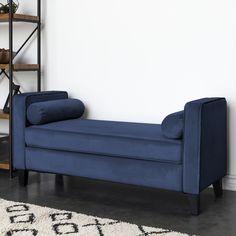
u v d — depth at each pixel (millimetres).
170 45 3654
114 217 2869
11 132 3713
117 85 3908
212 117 3049
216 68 3504
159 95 3738
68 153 3311
